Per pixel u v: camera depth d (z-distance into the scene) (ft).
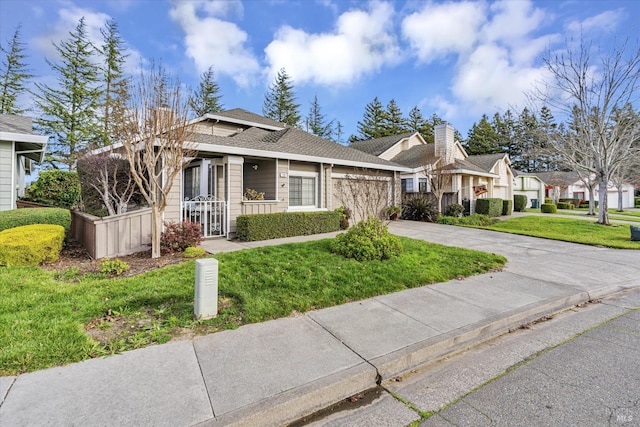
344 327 11.87
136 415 7.02
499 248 28.40
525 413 7.52
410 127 129.90
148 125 20.21
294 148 36.37
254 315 12.35
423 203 50.62
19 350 9.21
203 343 10.40
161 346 10.14
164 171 24.52
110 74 67.10
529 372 9.46
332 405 8.16
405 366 9.89
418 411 7.75
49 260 18.92
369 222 22.88
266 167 34.91
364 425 7.29
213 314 12.16
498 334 12.49
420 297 15.33
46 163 64.59
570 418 7.31
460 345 11.37
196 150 24.67
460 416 7.47
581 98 44.80
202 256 20.77
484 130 132.67
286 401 7.66
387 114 124.57
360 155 44.73
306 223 31.60
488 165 69.87
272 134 43.75
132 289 14.21
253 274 16.62
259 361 9.39
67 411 7.07
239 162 30.32
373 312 13.38
